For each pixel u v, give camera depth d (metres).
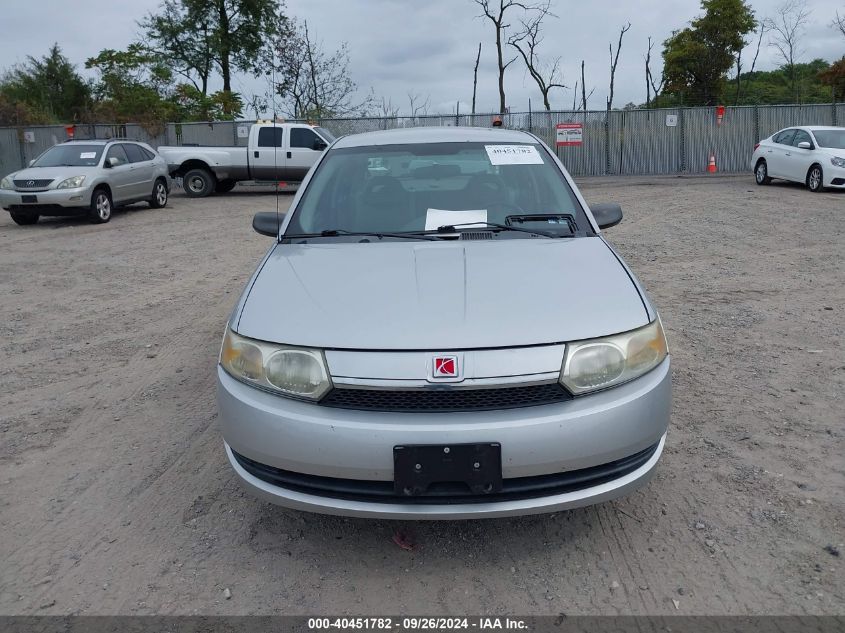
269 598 2.79
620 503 3.40
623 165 25.91
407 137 4.57
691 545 3.06
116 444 4.19
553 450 2.67
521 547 3.09
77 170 14.25
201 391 5.00
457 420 2.65
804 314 6.43
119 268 9.72
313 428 2.70
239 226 13.76
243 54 36.72
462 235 3.72
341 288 3.11
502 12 29.17
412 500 2.73
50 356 5.91
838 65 34.19
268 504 3.47
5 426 4.49
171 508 3.46
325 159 4.40
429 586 2.85
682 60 34.72
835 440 3.96
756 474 3.61
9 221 15.30
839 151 16.28
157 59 34.22
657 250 9.68
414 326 2.78
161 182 17.17
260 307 3.07
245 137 25.44
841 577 2.81
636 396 2.82
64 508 3.49
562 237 3.71
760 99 36.06
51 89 35.09
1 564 3.05
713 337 5.81
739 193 16.56
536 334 2.75
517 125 25.58
